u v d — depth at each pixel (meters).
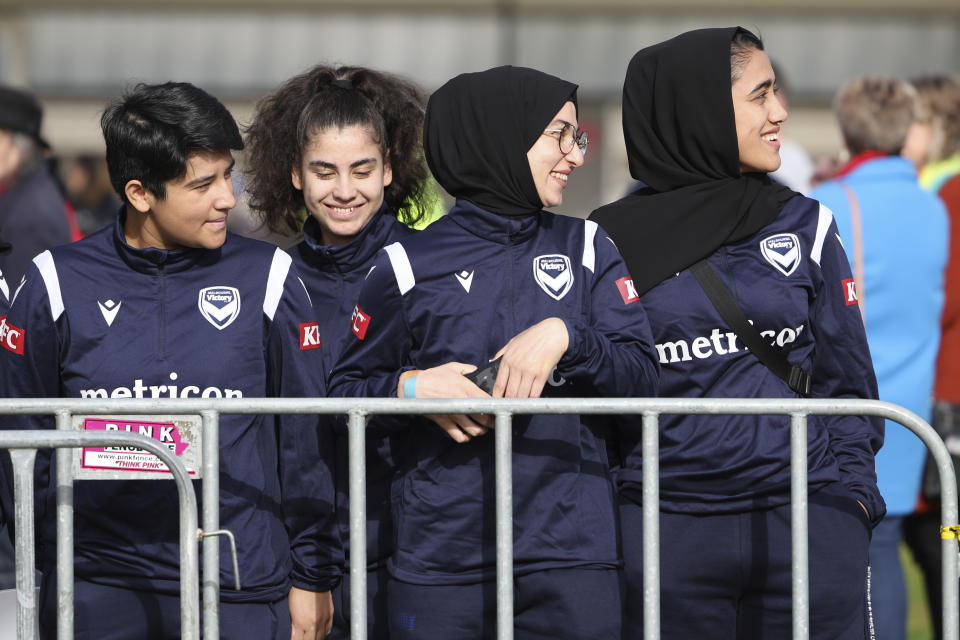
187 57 44.50
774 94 11.05
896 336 15.38
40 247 16.11
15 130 16.25
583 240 10.31
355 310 10.34
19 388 10.26
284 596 10.47
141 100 10.02
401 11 44.41
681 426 10.53
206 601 9.70
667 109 11.15
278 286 10.41
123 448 9.70
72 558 9.62
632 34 44.06
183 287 10.26
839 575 10.38
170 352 10.10
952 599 9.73
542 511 9.83
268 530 10.33
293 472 10.43
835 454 10.98
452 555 9.88
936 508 15.90
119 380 10.03
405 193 12.84
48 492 10.12
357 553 9.64
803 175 21.70
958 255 16.73
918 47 43.66
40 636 10.35
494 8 44.16
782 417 10.55
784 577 10.38
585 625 9.73
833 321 10.91
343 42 44.59
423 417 10.02
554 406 9.44
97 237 10.42
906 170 15.54
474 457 9.90
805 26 43.62
